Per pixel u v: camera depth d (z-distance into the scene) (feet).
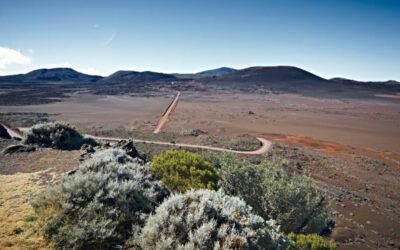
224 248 19.04
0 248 19.17
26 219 22.89
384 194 110.42
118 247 20.77
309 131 242.58
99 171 29.12
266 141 188.96
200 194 24.53
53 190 25.00
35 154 47.75
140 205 25.79
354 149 186.19
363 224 73.97
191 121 277.44
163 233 20.74
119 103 417.69
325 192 94.27
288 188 41.09
